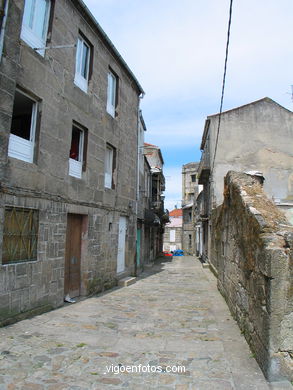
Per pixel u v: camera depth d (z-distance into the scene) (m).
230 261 6.88
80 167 8.69
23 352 4.24
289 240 3.53
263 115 17.38
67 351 4.34
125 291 9.69
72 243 8.27
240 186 6.12
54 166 7.12
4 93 5.56
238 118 17.36
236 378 3.52
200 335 5.09
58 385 3.38
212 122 17.41
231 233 6.80
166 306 7.38
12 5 5.77
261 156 16.91
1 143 5.49
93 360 4.05
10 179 5.71
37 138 6.64
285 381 3.36
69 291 8.06
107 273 10.08
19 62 6.14
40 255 6.48
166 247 51.09
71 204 7.83
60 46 7.00
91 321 5.93
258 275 4.04
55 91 7.27
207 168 17.47
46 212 6.73
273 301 3.46
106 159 10.84
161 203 25.98
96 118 9.44
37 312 6.29
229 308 6.89
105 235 9.95
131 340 4.85
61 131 7.47
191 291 9.64
